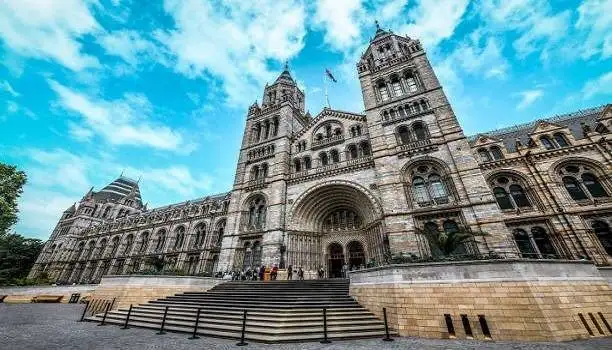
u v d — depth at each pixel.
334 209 34.81
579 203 24.09
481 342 12.22
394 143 30.27
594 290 14.43
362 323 14.59
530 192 26.53
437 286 14.81
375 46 42.38
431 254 22.89
